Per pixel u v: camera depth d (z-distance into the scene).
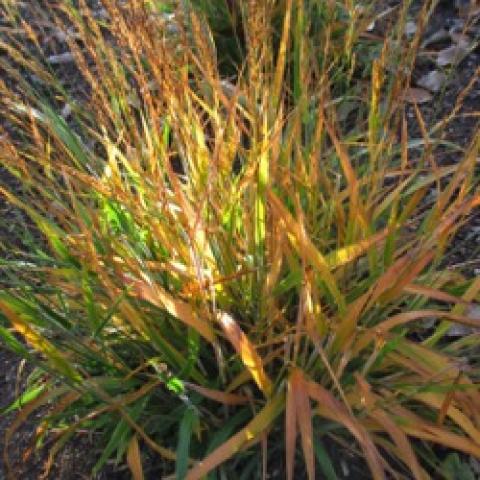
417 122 1.09
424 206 0.95
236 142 0.75
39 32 1.30
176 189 0.71
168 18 1.12
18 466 0.83
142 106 1.06
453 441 0.69
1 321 0.73
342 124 1.09
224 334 0.73
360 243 0.68
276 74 0.81
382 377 0.78
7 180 1.12
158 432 0.80
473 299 0.83
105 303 0.77
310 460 0.65
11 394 0.90
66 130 0.86
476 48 1.16
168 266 0.72
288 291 0.80
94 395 0.71
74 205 0.73
